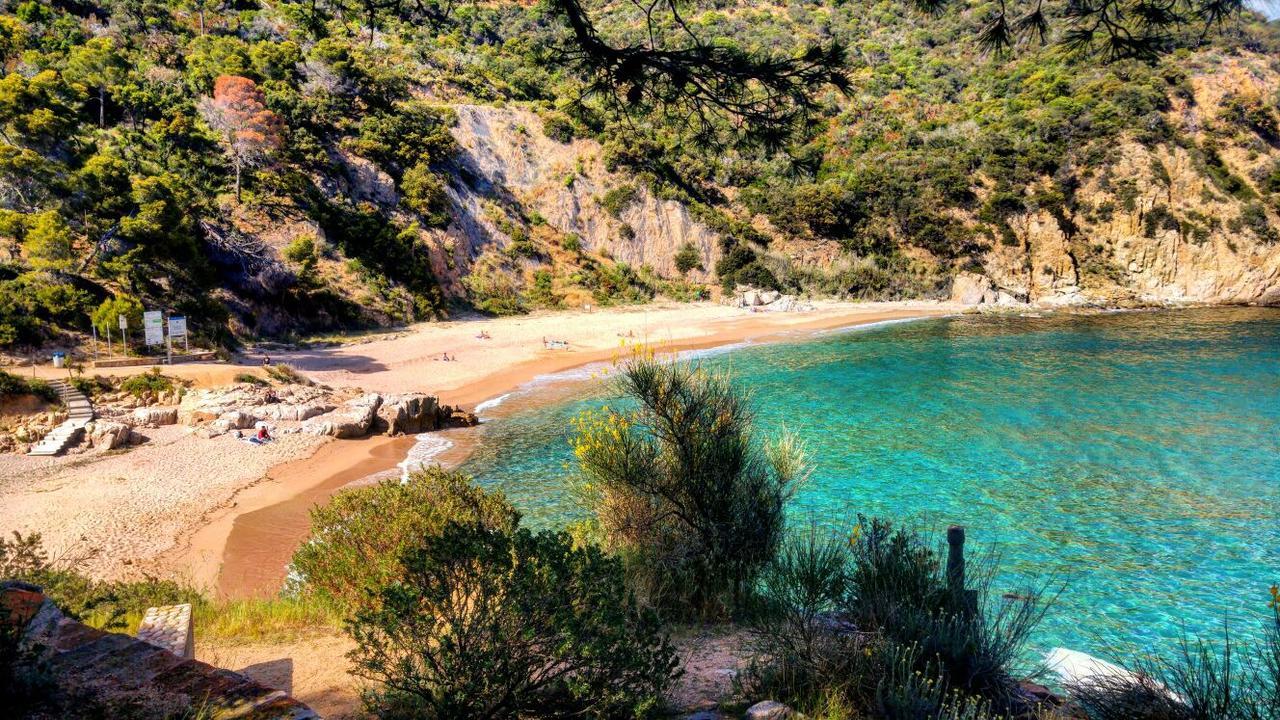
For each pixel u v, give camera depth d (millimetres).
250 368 34844
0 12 67938
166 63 68375
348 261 59594
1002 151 84125
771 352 49344
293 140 63438
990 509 17719
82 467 23188
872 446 24203
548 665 4797
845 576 7266
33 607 3781
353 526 8703
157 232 43531
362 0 6098
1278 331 55406
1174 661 9867
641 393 9609
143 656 3350
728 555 8828
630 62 5320
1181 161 80375
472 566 4645
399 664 4508
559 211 78812
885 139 92812
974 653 5719
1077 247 80500
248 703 2980
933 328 61812
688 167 86312
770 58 5262
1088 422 27750
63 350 34375
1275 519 16922
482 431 30453
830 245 84938
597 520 10195
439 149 74062
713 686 6043
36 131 44188
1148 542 15414
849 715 5102
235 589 14625
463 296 66688
